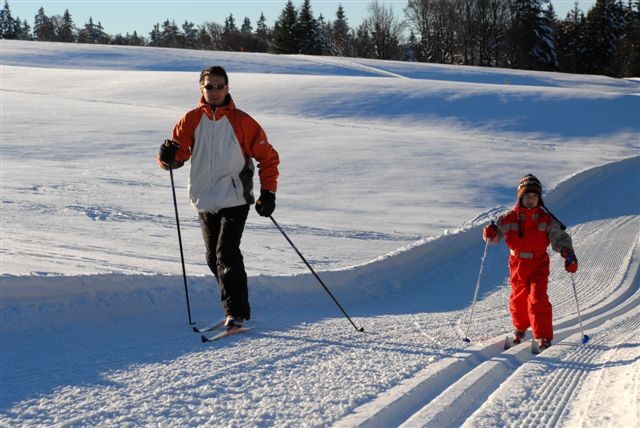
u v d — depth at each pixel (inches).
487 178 591.5
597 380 180.2
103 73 1375.5
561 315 281.9
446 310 288.5
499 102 1073.5
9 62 1689.2
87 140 706.8
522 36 2950.3
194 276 245.4
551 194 546.6
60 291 206.8
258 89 1130.0
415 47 3376.0
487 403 158.7
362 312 272.2
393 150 695.7
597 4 3075.8
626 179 652.1
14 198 436.8
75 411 140.9
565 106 1066.1
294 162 625.0
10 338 184.4
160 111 954.7
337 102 1051.9
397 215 458.3
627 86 1835.6
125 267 269.0
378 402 152.6
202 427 135.5
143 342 193.5
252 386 161.2
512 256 231.1
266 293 266.7
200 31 4160.9
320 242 375.6
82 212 408.5
